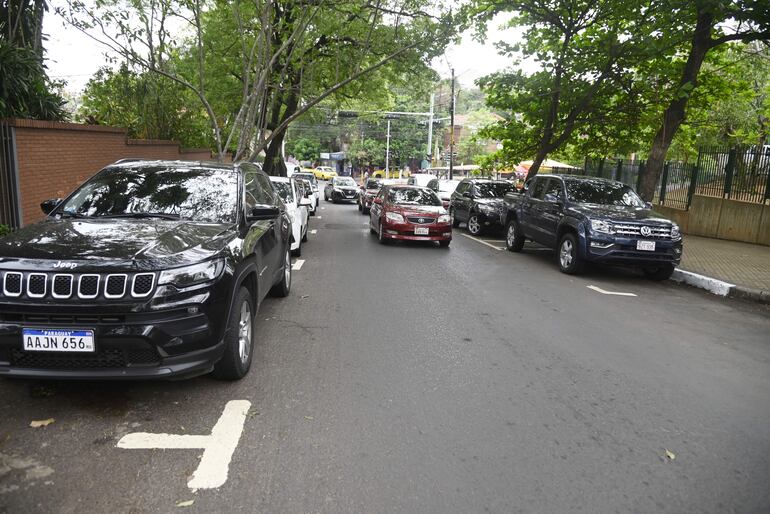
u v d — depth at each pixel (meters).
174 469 3.15
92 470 3.12
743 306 8.38
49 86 12.07
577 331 6.39
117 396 4.11
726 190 16.03
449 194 21.92
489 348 5.59
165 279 3.71
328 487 3.02
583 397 4.42
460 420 3.91
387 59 14.02
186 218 4.92
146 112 17.61
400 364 5.01
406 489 3.03
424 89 18.19
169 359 3.71
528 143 18.67
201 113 20.66
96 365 3.64
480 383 4.63
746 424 4.04
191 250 4.02
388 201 14.06
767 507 2.99
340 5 14.83
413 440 3.59
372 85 19.88
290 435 3.60
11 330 3.54
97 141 11.74
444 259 11.62
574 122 17.05
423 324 6.39
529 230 12.26
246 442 3.49
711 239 15.84
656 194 19.09
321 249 12.76
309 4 13.37
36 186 9.47
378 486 3.05
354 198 33.69
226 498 2.89
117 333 3.56
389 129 58.66
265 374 4.66
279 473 3.15
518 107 16.94
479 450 3.49
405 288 8.42
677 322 7.09
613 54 14.50
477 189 17.66
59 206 5.06
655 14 13.34
